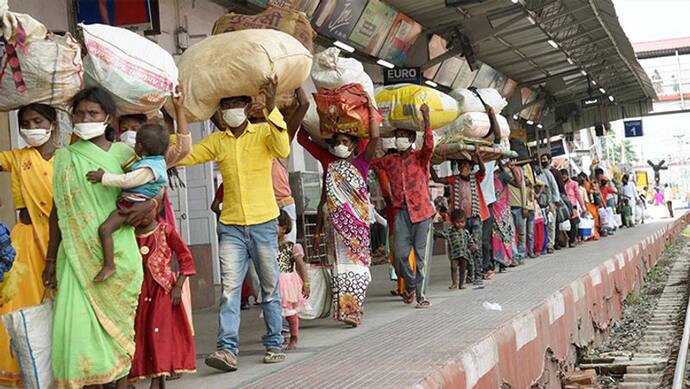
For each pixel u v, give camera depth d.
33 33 4.45
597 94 34.59
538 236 16.03
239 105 6.24
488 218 11.77
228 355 6.10
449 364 5.44
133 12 9.50
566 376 8.30
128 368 4.61
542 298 8.44
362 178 8.05
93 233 4.52
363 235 7.96
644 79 33.38
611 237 21.88
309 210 14.67
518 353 6.88
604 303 11.40
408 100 9.38
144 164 4.61
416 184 9.26
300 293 7.09
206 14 13.18
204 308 11.20
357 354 6.27
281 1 12.86
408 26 17.42
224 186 6.36
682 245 28.50
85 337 4.43
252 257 6.39
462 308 8.57
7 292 4.75
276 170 7.77
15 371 4.68
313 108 8.16
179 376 6.03
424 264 9.18
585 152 42.22
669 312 12.95
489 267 11.92
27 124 4.71
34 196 4.84
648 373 8.77
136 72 4.98
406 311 8.94
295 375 5.64
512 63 25.36
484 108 11.46
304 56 6.31
